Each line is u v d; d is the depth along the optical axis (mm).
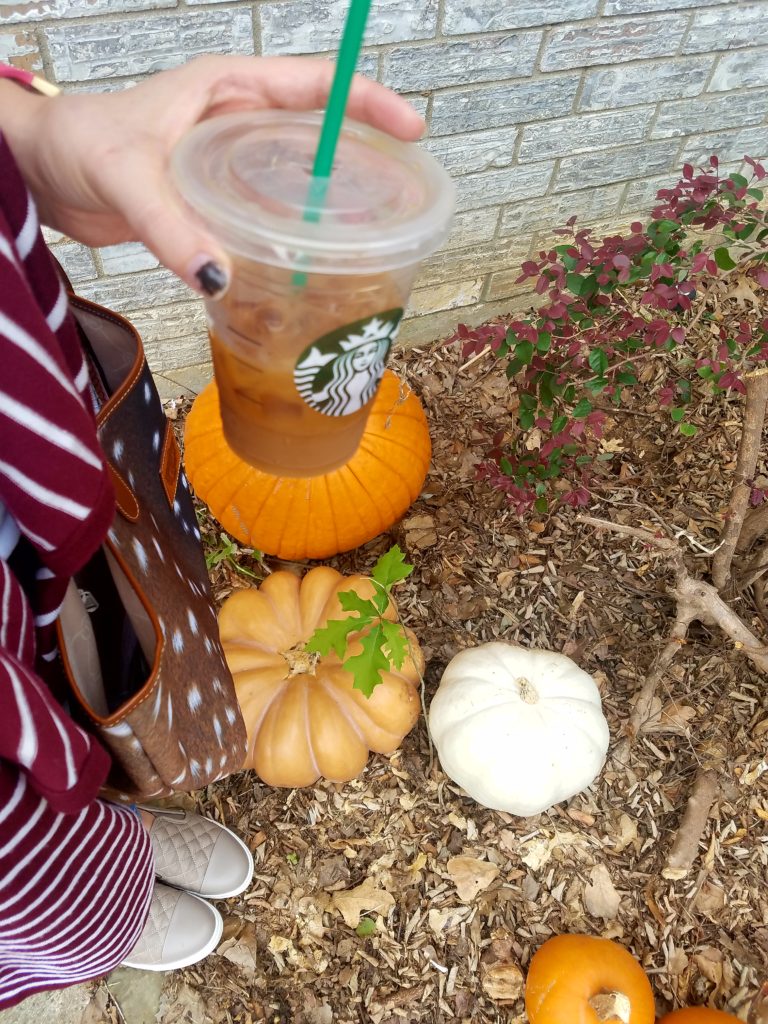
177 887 752
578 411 824
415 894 767
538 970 687
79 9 730
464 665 788
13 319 253
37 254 291
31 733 294
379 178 300
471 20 862
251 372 329
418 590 938
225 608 828
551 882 774
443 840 794
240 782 825
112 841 446
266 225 259
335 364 317
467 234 1081
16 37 729
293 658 784
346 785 821
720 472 1019
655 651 896
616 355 847
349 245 260
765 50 1043
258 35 806
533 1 872
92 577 447
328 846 792
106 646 474
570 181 1086
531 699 751
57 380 272
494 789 728
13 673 288
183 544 532
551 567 958
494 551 970
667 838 795
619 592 939
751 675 875
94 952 489
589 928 751
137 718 382
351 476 844
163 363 1050
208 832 767
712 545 949
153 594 429
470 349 831
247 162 292
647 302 747
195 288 268
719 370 766
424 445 907
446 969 732
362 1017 712
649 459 1037
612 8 914
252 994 722
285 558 912
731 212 744
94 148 304
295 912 758
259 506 843
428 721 809
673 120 1077
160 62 792
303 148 311
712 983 725
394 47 855
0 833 335
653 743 846
